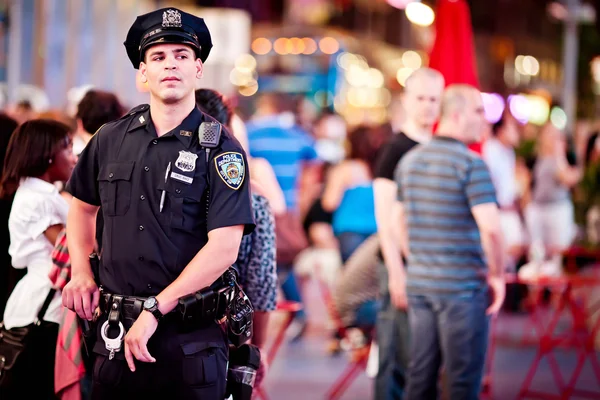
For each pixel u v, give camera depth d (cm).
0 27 1377
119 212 441
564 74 2528
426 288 671
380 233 736
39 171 567
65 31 1451
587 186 1388
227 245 434
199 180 438
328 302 977
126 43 448
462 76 865
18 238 559
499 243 660
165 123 443
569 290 985
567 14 2508
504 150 1300
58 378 545
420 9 2220
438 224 669
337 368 1034
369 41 3878
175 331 436
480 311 670
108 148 449
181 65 438
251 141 1312
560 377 983
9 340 559
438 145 676
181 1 1912
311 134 2009
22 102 931
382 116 3484
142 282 438
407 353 745
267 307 550
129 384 439
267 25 3509
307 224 1273
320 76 3378
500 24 4928
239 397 496
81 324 456
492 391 938
